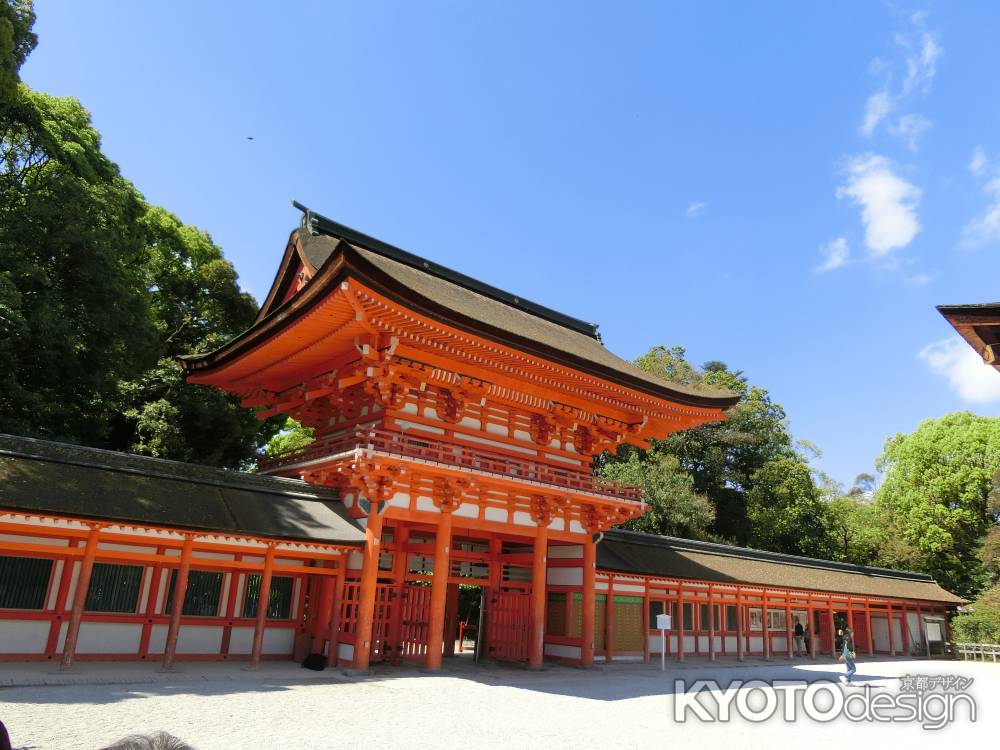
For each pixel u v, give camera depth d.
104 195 26.30
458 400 21.42
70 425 26.27
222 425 32.19
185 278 33.91
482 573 26.16
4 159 25.59
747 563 35.28
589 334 34.56
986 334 7.61
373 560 18.17
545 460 23.67
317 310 17.83
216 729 10.50
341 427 22.41
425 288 23.11
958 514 50.62
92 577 16.72
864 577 41.00
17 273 21.66
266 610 17.69
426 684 16.59
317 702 13.42
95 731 9.75
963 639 41.62
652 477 44.69
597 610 26.39
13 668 14.19
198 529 15.43
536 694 16.75
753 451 56.03
